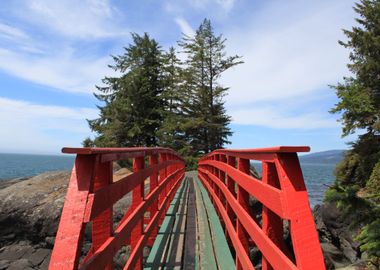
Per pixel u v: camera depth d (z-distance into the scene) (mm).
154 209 5777
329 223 13219
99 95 40844
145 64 41500
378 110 19625
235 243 3992
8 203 13617
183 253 4988
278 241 2453
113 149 2410
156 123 39188
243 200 3775
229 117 42688
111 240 2506
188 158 36750
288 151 1813
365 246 3455
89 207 1888
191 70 42781
